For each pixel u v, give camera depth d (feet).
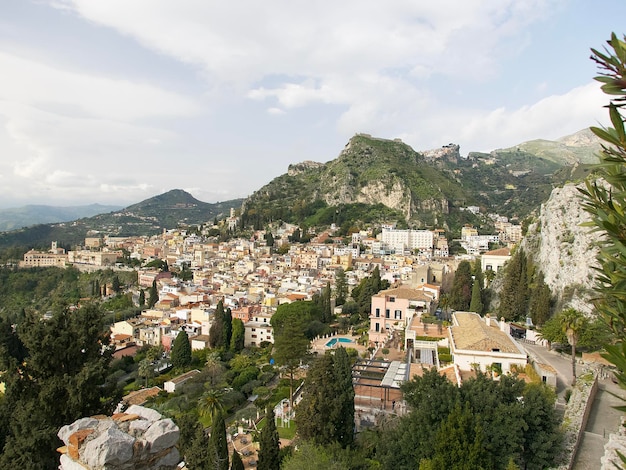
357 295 489.67
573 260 294.46
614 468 85.30
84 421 63.98
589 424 142.20
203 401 230.07
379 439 143.33
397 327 325.42
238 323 382.63
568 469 110.73
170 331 406.41
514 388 126.31
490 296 379.55
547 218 341.21
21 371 92.89
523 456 115.65
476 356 184.85
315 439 150.00
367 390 198.39
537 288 306.14
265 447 139.95
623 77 23.97
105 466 55.47
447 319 317.42
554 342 240.53
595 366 205.67
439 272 489.67
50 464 76.54
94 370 86.02
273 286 575.79
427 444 111.45
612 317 35.14
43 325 90.99
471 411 111.86
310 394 160.15
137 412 69.00
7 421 85.20
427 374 140.97
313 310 401.29
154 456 61.11
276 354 262.06
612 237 29.32
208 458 126.62
